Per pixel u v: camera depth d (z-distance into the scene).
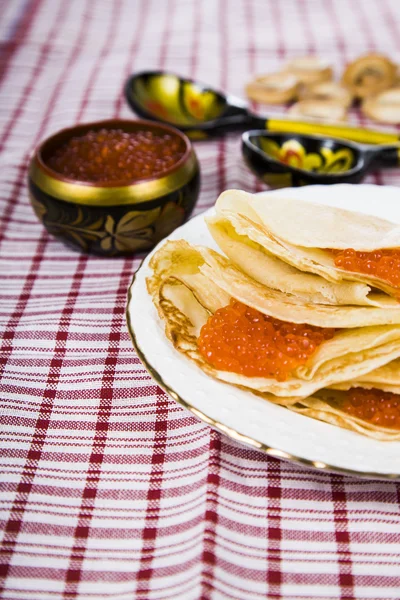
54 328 0.42
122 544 0.33
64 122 0.60
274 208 0.40
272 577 0.32
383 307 0.36
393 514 0.34
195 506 0.34
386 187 0.45
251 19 0.78
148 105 0.58
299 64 0.65
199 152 0.57
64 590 0.32
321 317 0.36
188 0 0.83
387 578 0.32
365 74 0.62
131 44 0.73
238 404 0.34
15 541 0.33
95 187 0.43
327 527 0.33
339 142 0.51
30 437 0.37
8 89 0.66
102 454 0.36
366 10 0.80
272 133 0.52
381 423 0.34
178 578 0.32
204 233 0.43
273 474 0.35
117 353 0.40
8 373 0.39
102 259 0.47
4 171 0.54
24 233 0.49
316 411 0.34
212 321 0.37
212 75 0.67
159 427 0.37
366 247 0.38
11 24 0.77
